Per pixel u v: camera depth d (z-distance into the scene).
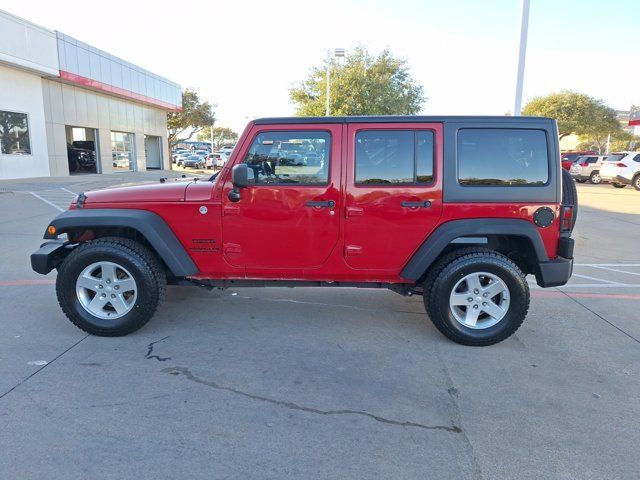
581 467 2.65
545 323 4.93
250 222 4.21
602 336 4.59
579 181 29.81
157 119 35.34
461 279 4.15
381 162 4.13
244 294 5.72
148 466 2.58
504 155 4.11
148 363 3.81
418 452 2.75
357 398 3.34
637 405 3.31
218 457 2.67
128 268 4.19
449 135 4.09
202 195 4.23
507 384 3.59
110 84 26.95
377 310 5.23
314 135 4.14
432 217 4.14
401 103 31.17
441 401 3.32
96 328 4.27
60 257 4.54
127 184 4.75
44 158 22.59
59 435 2.83
